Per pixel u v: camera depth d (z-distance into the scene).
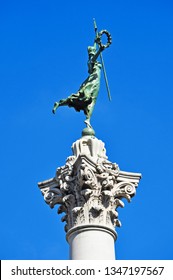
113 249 38.16
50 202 40.91
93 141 41.50
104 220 38.81
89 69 45.41
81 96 43.62
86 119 43.47
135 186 40.78
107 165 40.19
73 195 39.84
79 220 38.69
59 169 40.97
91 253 37.22
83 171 39.22
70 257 37.94
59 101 43.56
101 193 39.53
